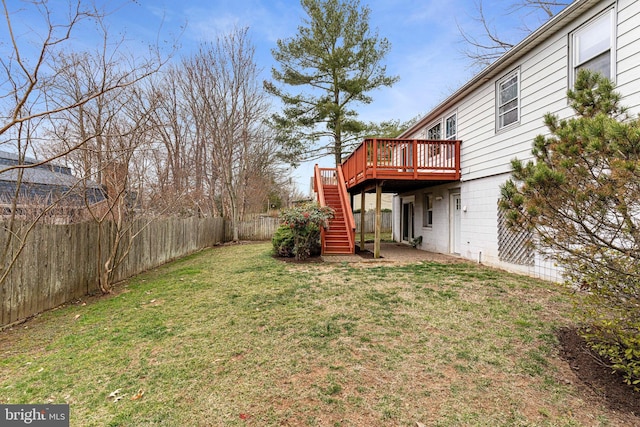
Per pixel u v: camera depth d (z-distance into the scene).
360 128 17.73
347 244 10.23
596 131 2.53
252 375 2.99
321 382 2.86
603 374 2.87
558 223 2.86
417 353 3.36
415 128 12.71
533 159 6.40
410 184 10.62
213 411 2.48
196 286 6.36
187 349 3.54
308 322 4.26
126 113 7.98
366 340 3.68
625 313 2.71
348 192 12.71
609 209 2.56
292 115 18.12
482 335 3.74
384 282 6.23
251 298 5.39
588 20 5.47
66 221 6.92
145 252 8.40
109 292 6.13
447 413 2.42
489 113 8.01
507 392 2.67
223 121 16.39
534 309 4.54
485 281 6.17
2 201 6.49
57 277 5.31
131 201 7.55
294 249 9.27
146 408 2.52
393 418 2.38
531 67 6.68
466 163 8.99
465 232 9.03
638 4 4.70
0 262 4.28
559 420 2.33
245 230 17.66
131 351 3.53
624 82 4.89
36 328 4.34
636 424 2.28
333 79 17.61
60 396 2.71
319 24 16.61
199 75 15.83
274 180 25.28
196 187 15.52
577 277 3.13
